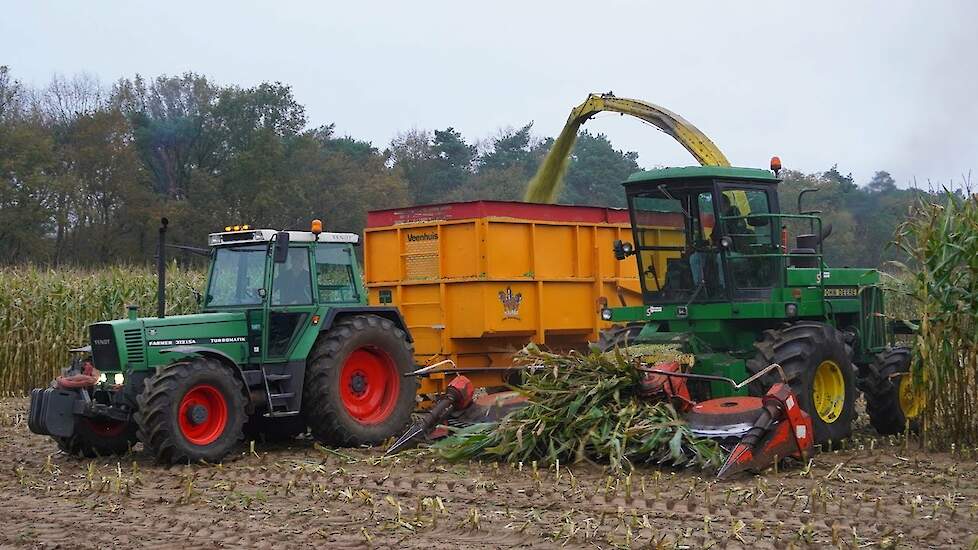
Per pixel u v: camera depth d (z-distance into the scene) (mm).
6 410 14656
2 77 45188
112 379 10070
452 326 13211
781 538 6301
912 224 10625
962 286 10148
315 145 43438
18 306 17266
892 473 8703
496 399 10133
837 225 24500
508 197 51531
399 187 44844
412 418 11719
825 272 11492
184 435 9664
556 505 7438
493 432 9344
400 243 13750
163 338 10203
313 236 11156
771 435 8664
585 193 47938
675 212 11180
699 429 8953
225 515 7473
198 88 47188
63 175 38844
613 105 14352
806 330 10203
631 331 11664
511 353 13461
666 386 9273
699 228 10984
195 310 18969
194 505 7859
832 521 6727
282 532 6871
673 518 6953
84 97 47406
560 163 15273
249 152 39812
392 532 6762
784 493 7707
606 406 9289
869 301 11930
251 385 10555
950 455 9688
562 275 14000
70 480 9180
